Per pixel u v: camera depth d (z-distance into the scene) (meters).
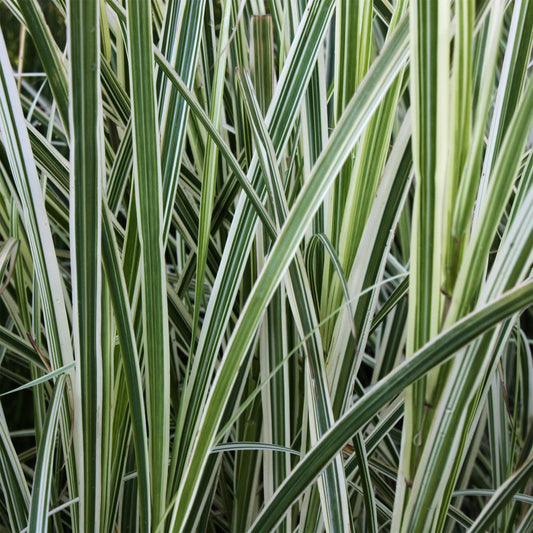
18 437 1.17
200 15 0.71
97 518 0.69
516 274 0.62
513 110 0.68
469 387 0.62
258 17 0.77
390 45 0.62
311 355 0.68
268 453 0.76
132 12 0.63
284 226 0.62
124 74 0.85
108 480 0.70
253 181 0.73
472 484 1.15
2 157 0.75
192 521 0.76
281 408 0.76
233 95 0.86
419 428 0.64
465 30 0.59
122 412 0.72
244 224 0.70
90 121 0.62
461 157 0.60
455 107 0.60
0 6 1.14
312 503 0.73
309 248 0.71
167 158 0.71
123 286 0.66
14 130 0.65
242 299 0.80
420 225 0.61
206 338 0.71
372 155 0.68
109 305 0.67
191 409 0.71
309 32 0.71
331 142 0.62
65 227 0.78
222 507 0.96
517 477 0.68
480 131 0.60
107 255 0.66
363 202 0.69
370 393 0.62
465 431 0.66
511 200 0.90
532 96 0.59
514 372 1.12
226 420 0.78
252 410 0.80
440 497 0.65
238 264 0.70
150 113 0.65
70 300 0.86
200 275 0.72
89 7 0.61
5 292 0.82
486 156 0.68
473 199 0.60
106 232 0.66
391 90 0.67
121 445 0.73
